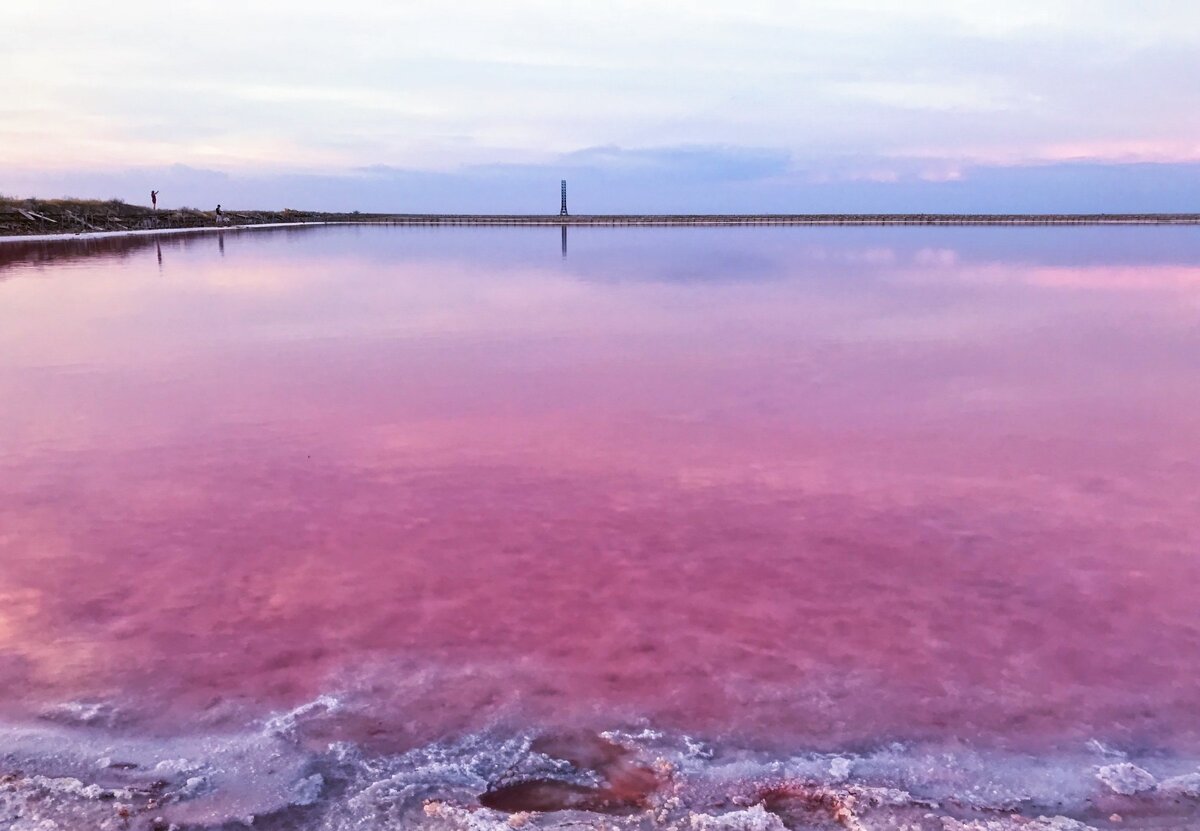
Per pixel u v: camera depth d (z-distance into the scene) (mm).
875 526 3322
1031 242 29109
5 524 3268
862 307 10508
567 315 9727
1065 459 4168
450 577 2863
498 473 3932
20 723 2098
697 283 13945
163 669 2324
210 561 2965
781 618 2619
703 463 4102
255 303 10641
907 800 1888
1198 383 5938
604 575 2887
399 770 1960
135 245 23188
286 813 1826
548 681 2287
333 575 2869
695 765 1991
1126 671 2352
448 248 25281
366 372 6277
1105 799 1896
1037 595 2770
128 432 4566
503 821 1799
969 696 2240
